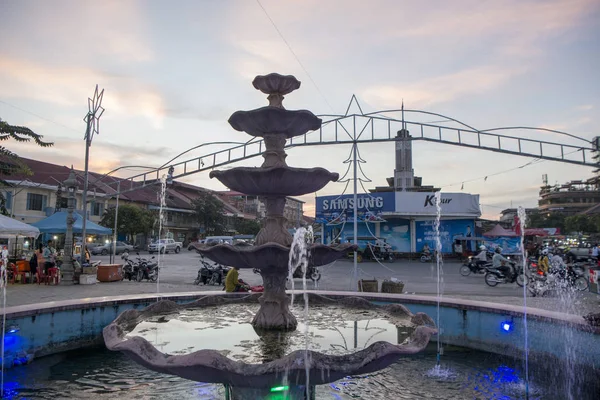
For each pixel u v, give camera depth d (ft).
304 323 17.88
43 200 111.24
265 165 18.26
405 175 128.36
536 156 47.60
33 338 19.66
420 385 17.60
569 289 50.70
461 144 47.24
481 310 22.08
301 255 16.21
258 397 12.76
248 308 21.03
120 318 16.71
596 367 16.81
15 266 51.67
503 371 19.47
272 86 18.54
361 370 11.53
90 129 55.36
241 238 148.56
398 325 17.58
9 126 60.64
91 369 19.24
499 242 100.83
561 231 240.73
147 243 151.12
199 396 16.12
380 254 104.37
